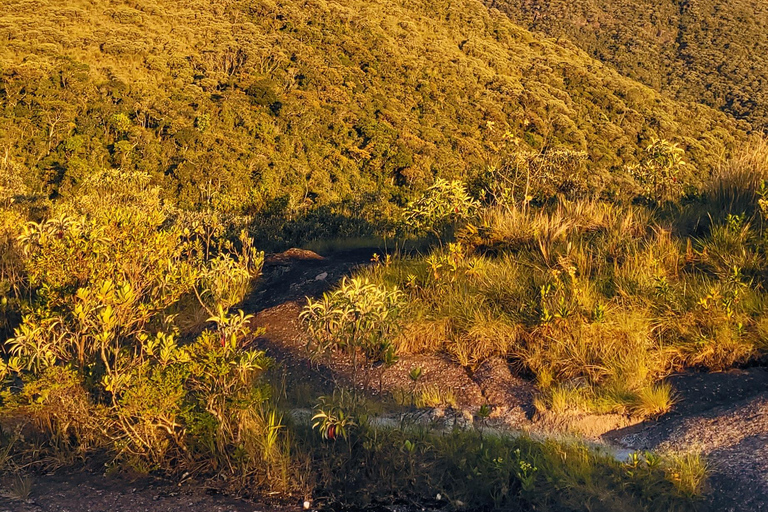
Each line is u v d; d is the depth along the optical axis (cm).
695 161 3709
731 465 294
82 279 466
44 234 497
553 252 573
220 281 661
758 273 493
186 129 3900
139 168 3522
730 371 422
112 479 319
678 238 565
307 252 810
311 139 4481
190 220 1070
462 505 294
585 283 502
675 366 436
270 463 317
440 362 473
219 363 343
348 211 1595
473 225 693
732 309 454
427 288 548
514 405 415
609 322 456
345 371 479
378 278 580
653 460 295
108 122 3891
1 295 592
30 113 3856
